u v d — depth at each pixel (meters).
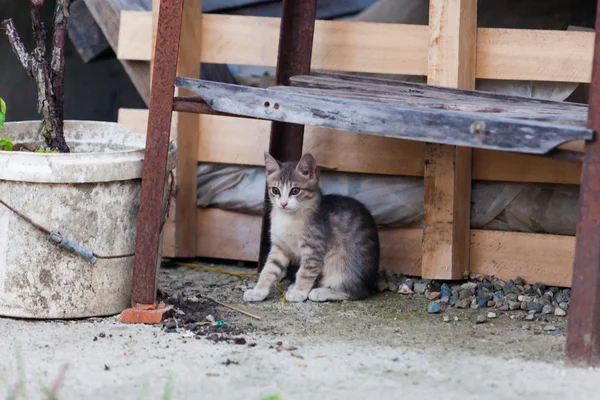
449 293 7.15
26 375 5.01
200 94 5.86
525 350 5.63
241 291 7.27
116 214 6.09
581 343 5.10
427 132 5.25
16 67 10.02
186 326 6.12
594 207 4.95
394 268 7.66
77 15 9.02
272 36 7.61
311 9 7.18
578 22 7.61
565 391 4.75
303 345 5.72
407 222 7.57
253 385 4.89
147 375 5.04
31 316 6.03
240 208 7.89
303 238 7.07
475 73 7.31
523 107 6.02
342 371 5.13
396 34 7.38
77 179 5.84
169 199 6.50
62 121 6.60
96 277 6.09
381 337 6.00
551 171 7.14
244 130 7.70
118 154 6.05
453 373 5.08
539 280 7.35
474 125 5.11
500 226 7.45
